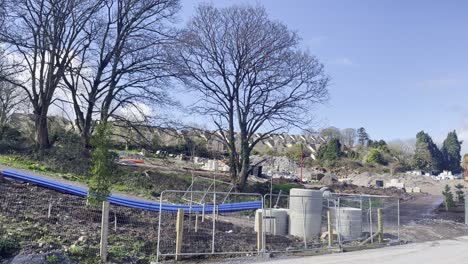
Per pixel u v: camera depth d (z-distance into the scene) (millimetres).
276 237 18188
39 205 16875
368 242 19578
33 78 34594
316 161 88562
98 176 17250
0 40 32031
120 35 36562
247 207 24250
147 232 15539
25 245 11859
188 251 14344
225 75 38531
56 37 33969
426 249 18359
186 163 46875
